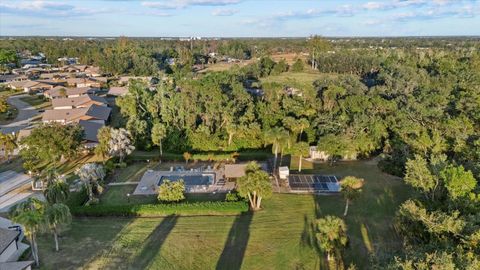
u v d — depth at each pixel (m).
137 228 44.44
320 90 104.94
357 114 75.81
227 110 78.06
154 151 72.88
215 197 53.47
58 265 36.66
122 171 63.19
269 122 77.38
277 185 57.47
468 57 149.75
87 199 51.88
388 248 39.78
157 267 37.09
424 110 71.44
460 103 76.81
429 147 57.28
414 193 48.50
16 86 131.12
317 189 55.28
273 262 38.28
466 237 30.42
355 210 49.09
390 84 103.25
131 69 173.00
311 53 194.12
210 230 44.28
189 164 67.00
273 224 45.81
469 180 36.97
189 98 83.88
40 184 55.50
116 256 38.62
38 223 35.34
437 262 25.80
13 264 33.44
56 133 60.97
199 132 74.62
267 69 157.38
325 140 65.56
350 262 37.75
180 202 51.03
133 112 87.31
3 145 70.06
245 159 69.50
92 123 80.81
